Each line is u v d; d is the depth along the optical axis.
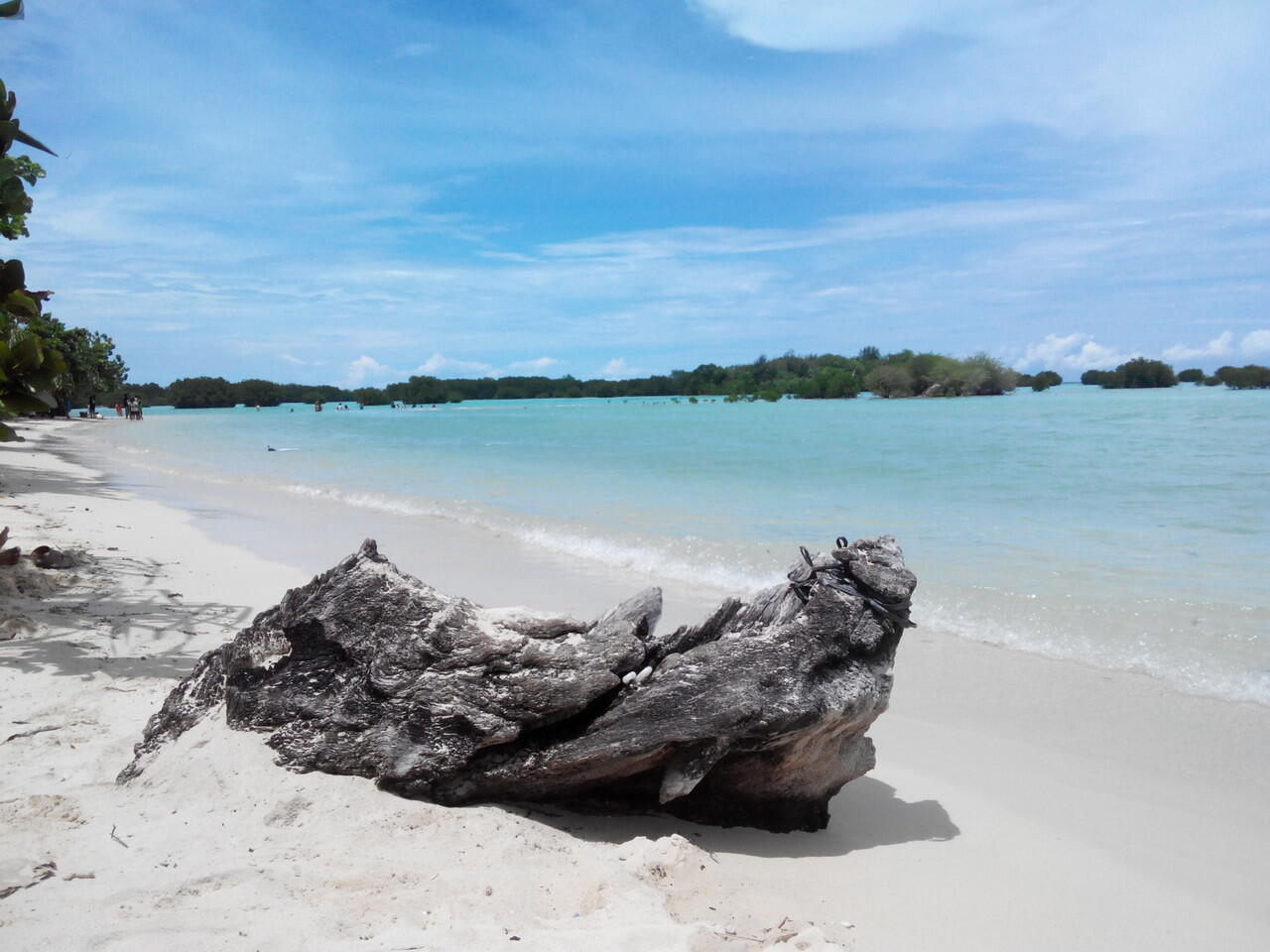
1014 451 26.55
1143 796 4.99
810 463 24.97
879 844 4.38
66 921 3.16
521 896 3.47
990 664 7.39
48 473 22.72
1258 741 5.75
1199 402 59.59
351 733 4.46
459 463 27.55
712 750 3.97
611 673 4.15
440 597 4.66
